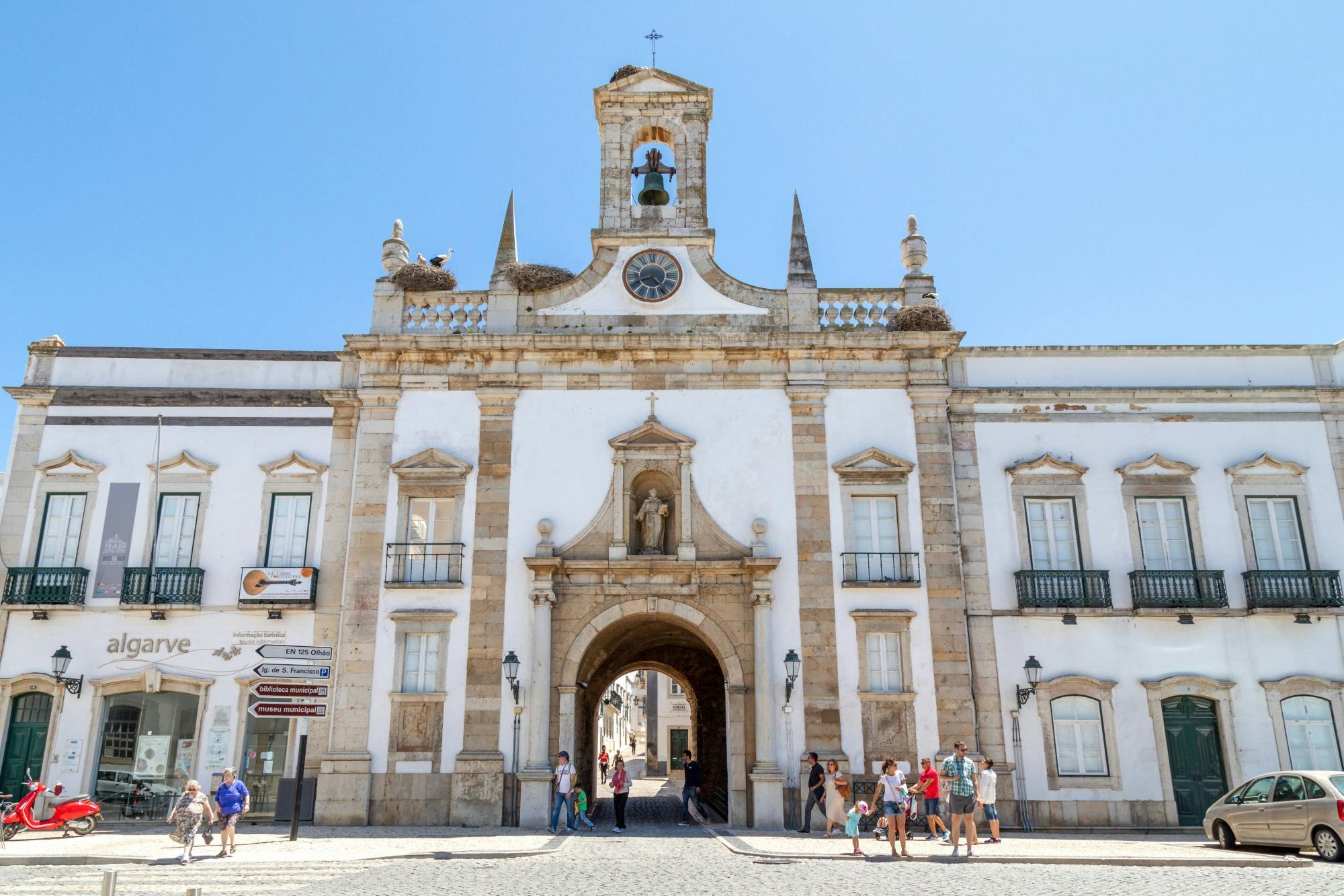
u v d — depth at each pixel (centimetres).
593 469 2002
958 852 1410
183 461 2034
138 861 1308
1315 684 1916
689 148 2228
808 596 1928
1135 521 2016
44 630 1942
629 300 2116
